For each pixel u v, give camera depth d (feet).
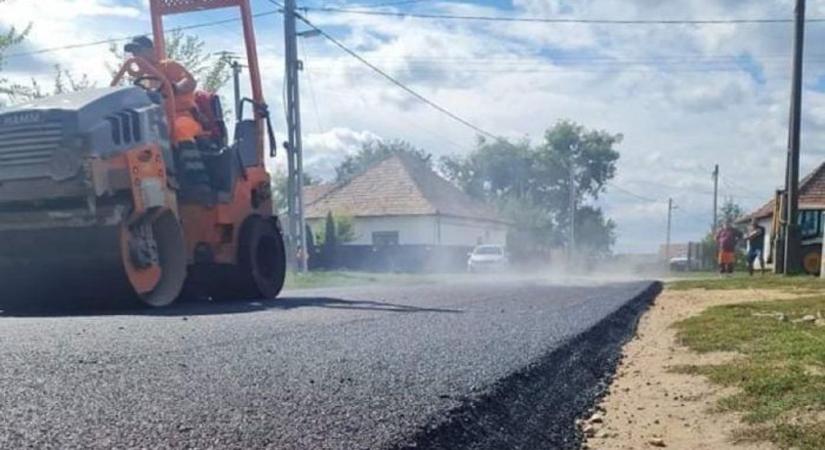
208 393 8.41
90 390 8.16
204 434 6.75
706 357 16.61
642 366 16.34
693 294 40.52
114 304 23.84
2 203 22.97
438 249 110.73
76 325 15.57
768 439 9.87
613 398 13.03
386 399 8.85
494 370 11.41
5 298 24.27
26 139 22.66
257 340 13.33
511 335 15.97
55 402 7.50
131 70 28.27
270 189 31.89
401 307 23.38
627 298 32.32
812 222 71.05
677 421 11.32
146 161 24.27
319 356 11.66
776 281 51.16
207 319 17.83
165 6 31.89
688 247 165.58
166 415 7.28
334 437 7.14
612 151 229.45
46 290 24.03
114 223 22.86
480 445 8.43
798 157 66.49
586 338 17.26
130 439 6.40
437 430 7.97
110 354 10.81
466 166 228.02
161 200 24.67
